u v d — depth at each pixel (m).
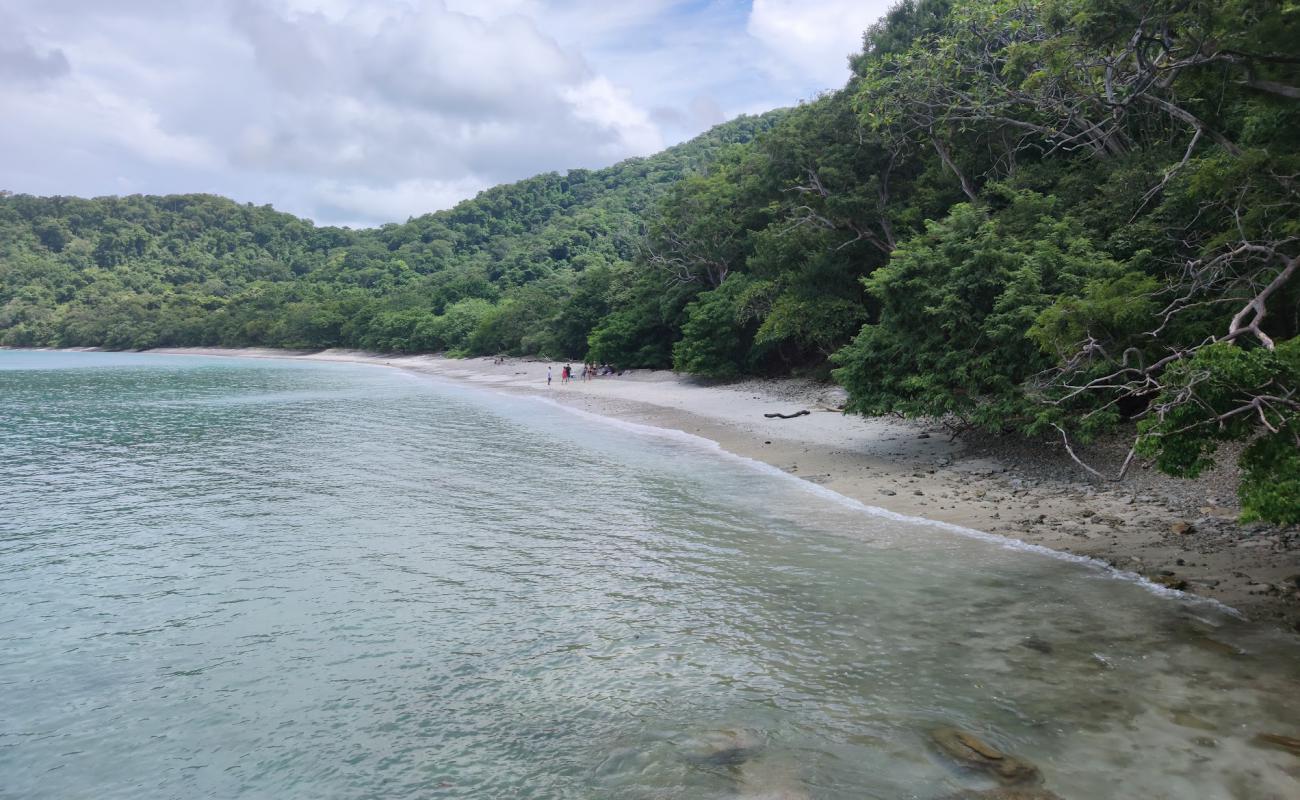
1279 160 14.82
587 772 7.59
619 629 11.12
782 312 38.75
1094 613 10.79
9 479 23.67
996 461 21.52
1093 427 17.41
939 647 9.97
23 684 9.88
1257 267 16.44
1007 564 13.26
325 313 132.38
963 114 30.58
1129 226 20.47
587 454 27.45
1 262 185.12
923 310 21.52
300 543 16.12
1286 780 6.77
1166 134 25.36
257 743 8.39
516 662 10.17
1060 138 31.25
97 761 8.12
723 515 17.81
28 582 13.80
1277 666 8.84
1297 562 11.87
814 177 38.78
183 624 11.79
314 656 10.55
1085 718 8.00
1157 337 16.86
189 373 86.62
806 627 10.88
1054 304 17.58
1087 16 15.84
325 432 34.78
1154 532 14.18
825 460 24.22
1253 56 13.43
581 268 144.50
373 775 7.71
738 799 6.95
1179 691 8.41
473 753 8.04
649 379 57.50
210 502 20.20
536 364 81.19
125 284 187.62
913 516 17.00
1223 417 9.55
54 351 157.62
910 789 6.98
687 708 8.76
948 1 39.22
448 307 118.31
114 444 31.41
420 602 12.49
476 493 20.86
